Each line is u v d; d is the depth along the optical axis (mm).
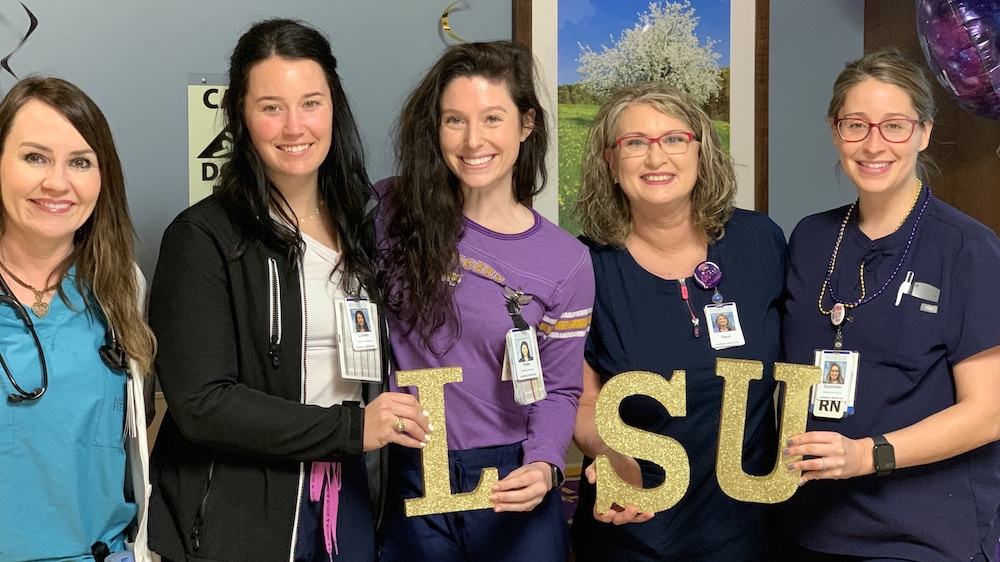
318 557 1771
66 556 1645
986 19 2180
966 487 1870
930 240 1889
